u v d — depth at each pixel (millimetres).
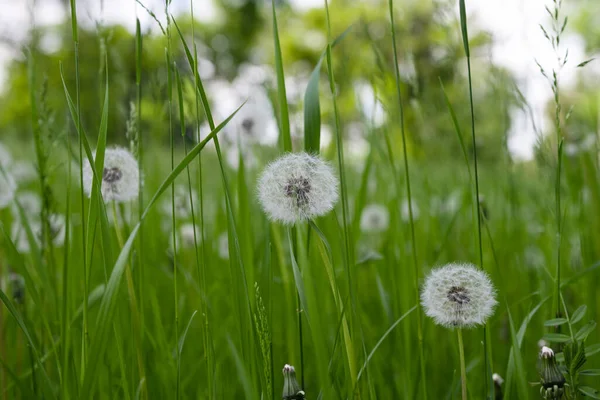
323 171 683
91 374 641
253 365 710
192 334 942
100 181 685
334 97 702
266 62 9742
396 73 696
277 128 885
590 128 1042
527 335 917
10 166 1461
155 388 797
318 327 617
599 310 891
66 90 676
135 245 801
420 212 1312
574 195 1019
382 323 949
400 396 805
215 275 1001
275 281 892
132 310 715
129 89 906
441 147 1361
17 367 832
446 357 905
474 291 683
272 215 673
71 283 801
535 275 983
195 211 1347
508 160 1047
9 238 709
